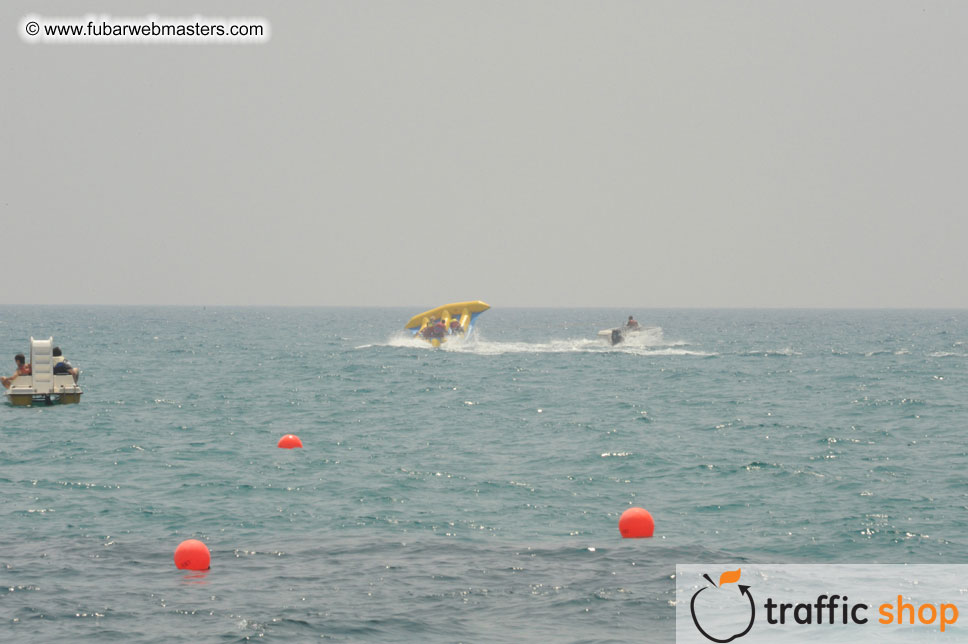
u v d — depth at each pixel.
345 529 55.47
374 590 43.69
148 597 42.38
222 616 39.91
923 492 65.50
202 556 47.09
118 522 56.66
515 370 175.00
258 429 98.25
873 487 67.25
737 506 61.72
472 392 137.62
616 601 42.34
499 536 53.97
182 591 43.31
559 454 82.31
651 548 51.28
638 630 38.97
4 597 42.06
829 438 91.69
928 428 99.06
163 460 78.19
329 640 37.41
